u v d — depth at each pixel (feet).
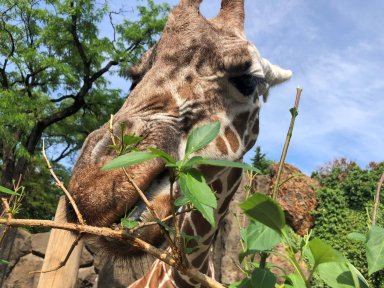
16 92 56.18
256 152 41.39
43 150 4.25
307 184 36.99
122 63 59.82
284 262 22.13
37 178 68.33
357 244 27.09
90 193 6.92
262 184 31.63
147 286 11.14
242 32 10.34
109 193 6.91
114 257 7.37
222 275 23.73
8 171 58.39
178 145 8.41
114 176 7.00
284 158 3.98
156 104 8.50
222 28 10.09
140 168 7.11
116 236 3.68
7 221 3.59
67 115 62.13
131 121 7.88
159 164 7.30
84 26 58.49
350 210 35.58
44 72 61.46
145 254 7.39
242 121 9.80
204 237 10.00
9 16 58.18
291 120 4.07
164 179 7.49
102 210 6.89
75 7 55.36
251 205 2.92
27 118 54.03
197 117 8.91
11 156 58.65
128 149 3.77
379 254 2.98
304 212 35.76
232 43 9.59
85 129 70.18
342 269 3.43
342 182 38.45
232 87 9.43
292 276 3.50
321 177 41.57
